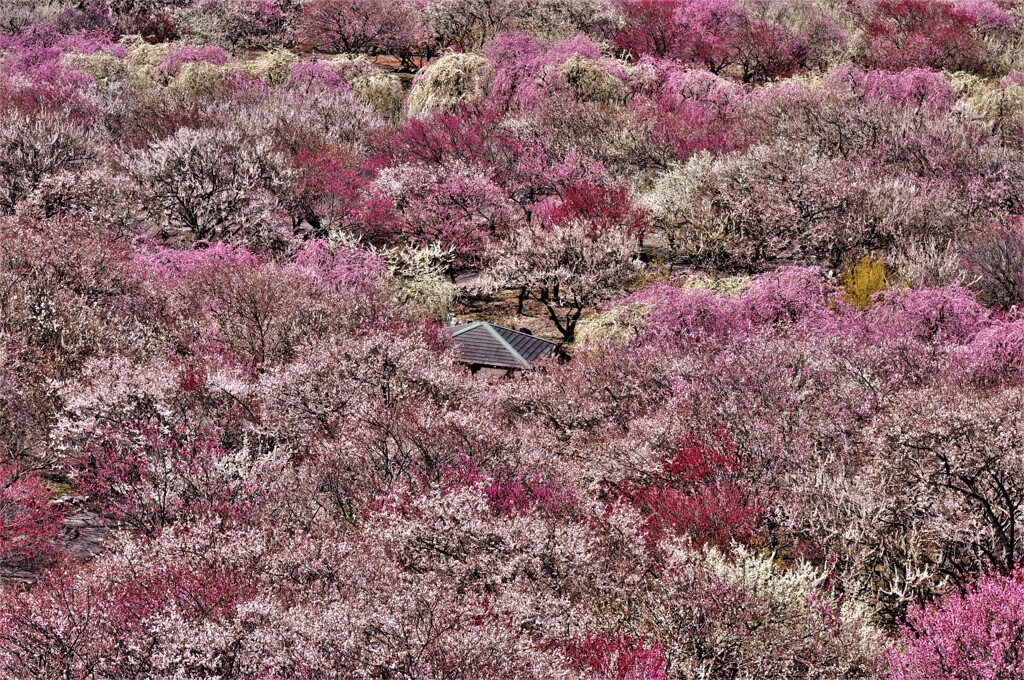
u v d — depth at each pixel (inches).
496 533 1540.4
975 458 1688.0
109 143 4798.2
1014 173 4015.8
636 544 1579.7
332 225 3969.0
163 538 1537.9
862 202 3624.5
